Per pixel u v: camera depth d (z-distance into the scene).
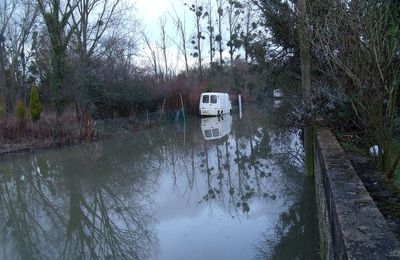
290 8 11.42
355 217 2.76
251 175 10.49
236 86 44.72
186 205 8.37
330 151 5.20
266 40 12.93
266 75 13.59
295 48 11.99
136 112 25.08
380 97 4.86
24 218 8.42
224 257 5.61
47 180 11.66
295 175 9.70
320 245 5.52
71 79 20.25
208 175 11.02
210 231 6.68
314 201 7.73
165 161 13.58
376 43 4.65
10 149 15.91
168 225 7.20
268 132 18.78
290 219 6.95
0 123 17.44
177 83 30.52
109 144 17.97
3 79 25.56
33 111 19.47
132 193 9.71
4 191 10.75
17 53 28.02
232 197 8.65
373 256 2.15
